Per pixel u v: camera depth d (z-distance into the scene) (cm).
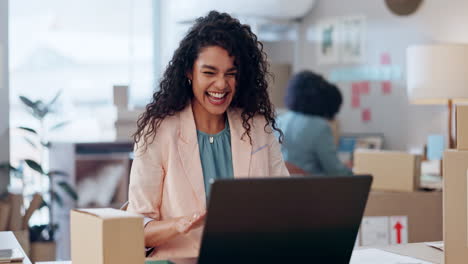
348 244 166
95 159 607
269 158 227
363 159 407
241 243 154
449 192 193
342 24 734
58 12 790
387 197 389
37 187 625
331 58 748
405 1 660
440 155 559
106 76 812
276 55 763
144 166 210
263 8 727
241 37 213
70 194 545
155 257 197
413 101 530
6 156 498
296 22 776
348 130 731
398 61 675
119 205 622
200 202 210
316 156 472
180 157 211
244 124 221
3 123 496
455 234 193
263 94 224
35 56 782
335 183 159
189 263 168
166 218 211
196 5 723
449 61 498
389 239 388
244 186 149
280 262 160
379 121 698
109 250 162
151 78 828
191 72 213
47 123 767
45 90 787
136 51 824
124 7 818
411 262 203
